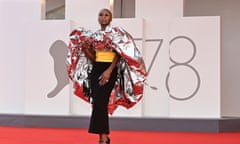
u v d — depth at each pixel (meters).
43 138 5.40
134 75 3.65
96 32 3.57
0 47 7.98
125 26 7.43
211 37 7.07
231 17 9.31
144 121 7.10
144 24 7.51
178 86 7.16
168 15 7.50
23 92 7.88
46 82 7.60
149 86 7.44
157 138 5.73
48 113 7.58
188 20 7.15
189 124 6.97
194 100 7.10
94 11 7.78
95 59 3.60
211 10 9.41
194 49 7.12
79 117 7.33
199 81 7.08
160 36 7.45
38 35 7.65
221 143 5.09
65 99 7.54
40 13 7.84
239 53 9.25
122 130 7.13
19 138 5.34
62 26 7.58
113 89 3.75
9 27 7.95
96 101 3.48
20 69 7.91
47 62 7.61
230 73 9.30
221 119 6.93
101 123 3.46
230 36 9.31
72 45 3.75
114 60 3.52
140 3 7.59
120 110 7.36
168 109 7.34
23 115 7.54
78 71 3.83
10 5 7.95
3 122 7.68
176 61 7.18
